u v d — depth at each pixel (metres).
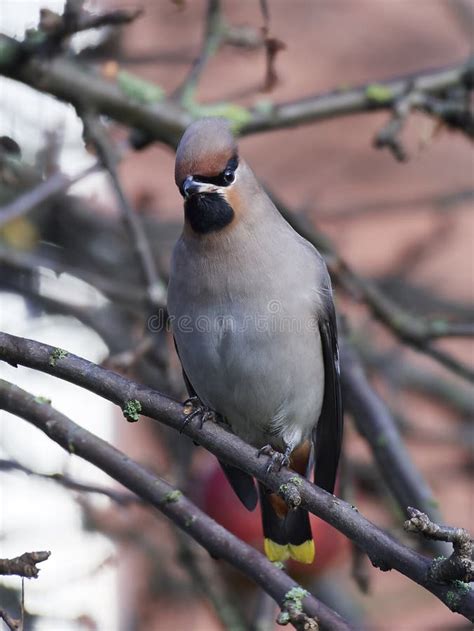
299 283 8.72
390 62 17.47
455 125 11.11
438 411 14.80
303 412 9.06
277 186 16.42
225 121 8.68
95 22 9.95
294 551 9.22
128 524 10.91
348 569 12.23
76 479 9.25
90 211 13.12
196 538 7.67
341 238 15.59
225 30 10.88
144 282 10.05
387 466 9.71
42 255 12.86
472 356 15.65
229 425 9.27
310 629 6.96
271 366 8.71
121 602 11.35
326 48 17.41
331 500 6.88
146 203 13.66
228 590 10.62
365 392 10.06
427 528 6.04
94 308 12.24
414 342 11.05
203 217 8.41
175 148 10.79
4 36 10.34
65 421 8.00
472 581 6.17
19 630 6.49
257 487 9.30
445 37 17.98
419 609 12.54
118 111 10.62
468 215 16.11
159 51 12.97
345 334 10.90
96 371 7.15
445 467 14.42
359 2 17.91
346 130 16.98
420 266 15.70
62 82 10.45
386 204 14.04
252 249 8.50
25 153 11.75
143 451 12.60
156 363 9.66
